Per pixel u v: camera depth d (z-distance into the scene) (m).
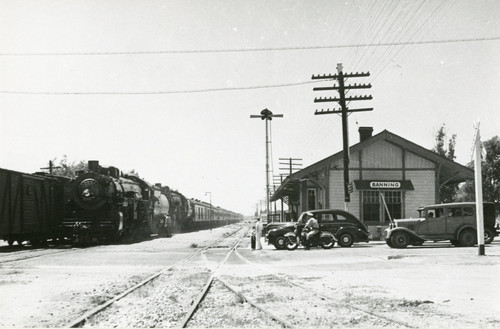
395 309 8.61
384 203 29.91
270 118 41.19
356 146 32.00
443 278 12.62
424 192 32.53
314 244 24.56
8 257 20.52
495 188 53.78
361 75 28.48
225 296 10.26
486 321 7.55
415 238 24.19
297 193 40.59
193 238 40.03
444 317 7.88
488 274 13.34
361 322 7.59
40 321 7.86
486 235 24.66
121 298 10.05
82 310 8.83
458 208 24.31
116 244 30.69
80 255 21.80
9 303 9.58
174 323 7.70
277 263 17.92
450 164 32.19
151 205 39.81
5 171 24.41
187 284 12.18
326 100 28.61
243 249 26.12
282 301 9.60
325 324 7.48
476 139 18.81
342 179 32.41
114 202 30.78
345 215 25.84
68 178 32.25
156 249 25.88
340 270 15.11
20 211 25.89
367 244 27.72
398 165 32.62
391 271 14.48
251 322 7.73
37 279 13.30
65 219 30.00
